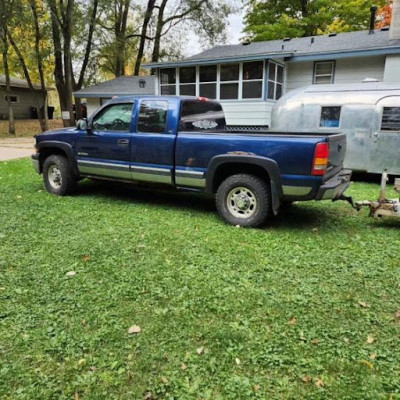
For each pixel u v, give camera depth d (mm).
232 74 12547
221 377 1961
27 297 2732
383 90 7305
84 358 2090
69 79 19453
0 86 24375
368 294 2848
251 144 4211
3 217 4652
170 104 4797
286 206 5441
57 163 5855
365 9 18922
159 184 5051
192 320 2479
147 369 2014
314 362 2076
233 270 3254
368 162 7484
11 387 1873
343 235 4195
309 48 12977
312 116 7980
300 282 3035
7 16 17047
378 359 2107
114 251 3633
